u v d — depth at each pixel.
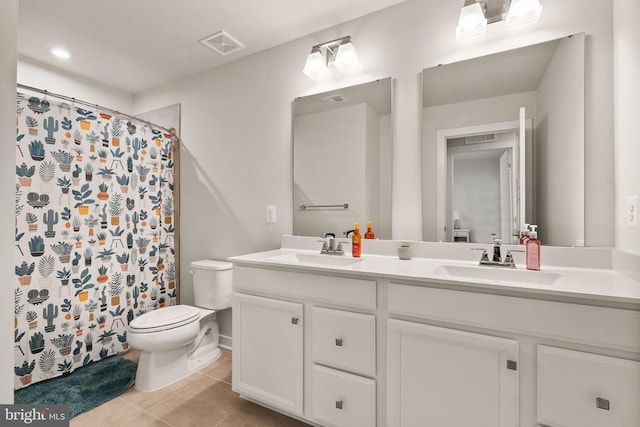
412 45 1.79
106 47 2.28
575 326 0.98
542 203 1.48
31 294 1.85
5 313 0.68
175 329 1.90
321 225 2.05
